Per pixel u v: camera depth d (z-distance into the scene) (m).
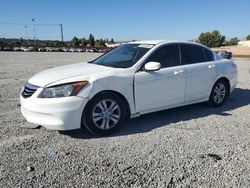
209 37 105.00
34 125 5.60
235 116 6.46
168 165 4.03
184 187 3.50
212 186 3.52
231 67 7.45
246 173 3.83
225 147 4.66
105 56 6.57
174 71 6.05
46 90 4.86
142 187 3.50
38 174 3.77
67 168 3.93
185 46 6.59
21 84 10.62
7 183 3.55
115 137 5.10
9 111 6.68
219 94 7.21
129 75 5.41
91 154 4.37
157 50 6.03
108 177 3.71
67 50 66.31
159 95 5.85
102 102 5.12
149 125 5.75
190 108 7.10
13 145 4.69
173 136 5.13
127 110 5.53
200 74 6.60
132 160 4.17
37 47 64.81
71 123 4.87
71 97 4.82
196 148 4.61
